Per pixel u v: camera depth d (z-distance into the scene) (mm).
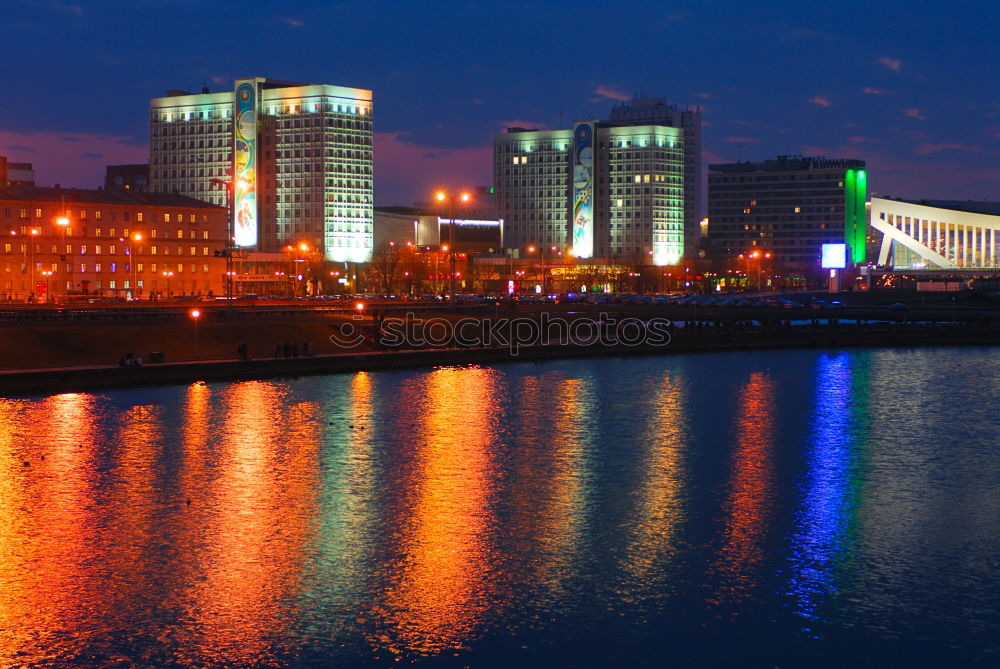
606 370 132250
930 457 77188
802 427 89938
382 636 43438
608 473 71000
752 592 48094
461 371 128750
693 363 142375
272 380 115875
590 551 53500
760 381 121500
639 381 120688
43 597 47250
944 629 44188
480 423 90375
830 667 40938
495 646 42625
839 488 67125
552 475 70312
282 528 57344
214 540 55188
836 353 158250
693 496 64750
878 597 47500
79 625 44344
